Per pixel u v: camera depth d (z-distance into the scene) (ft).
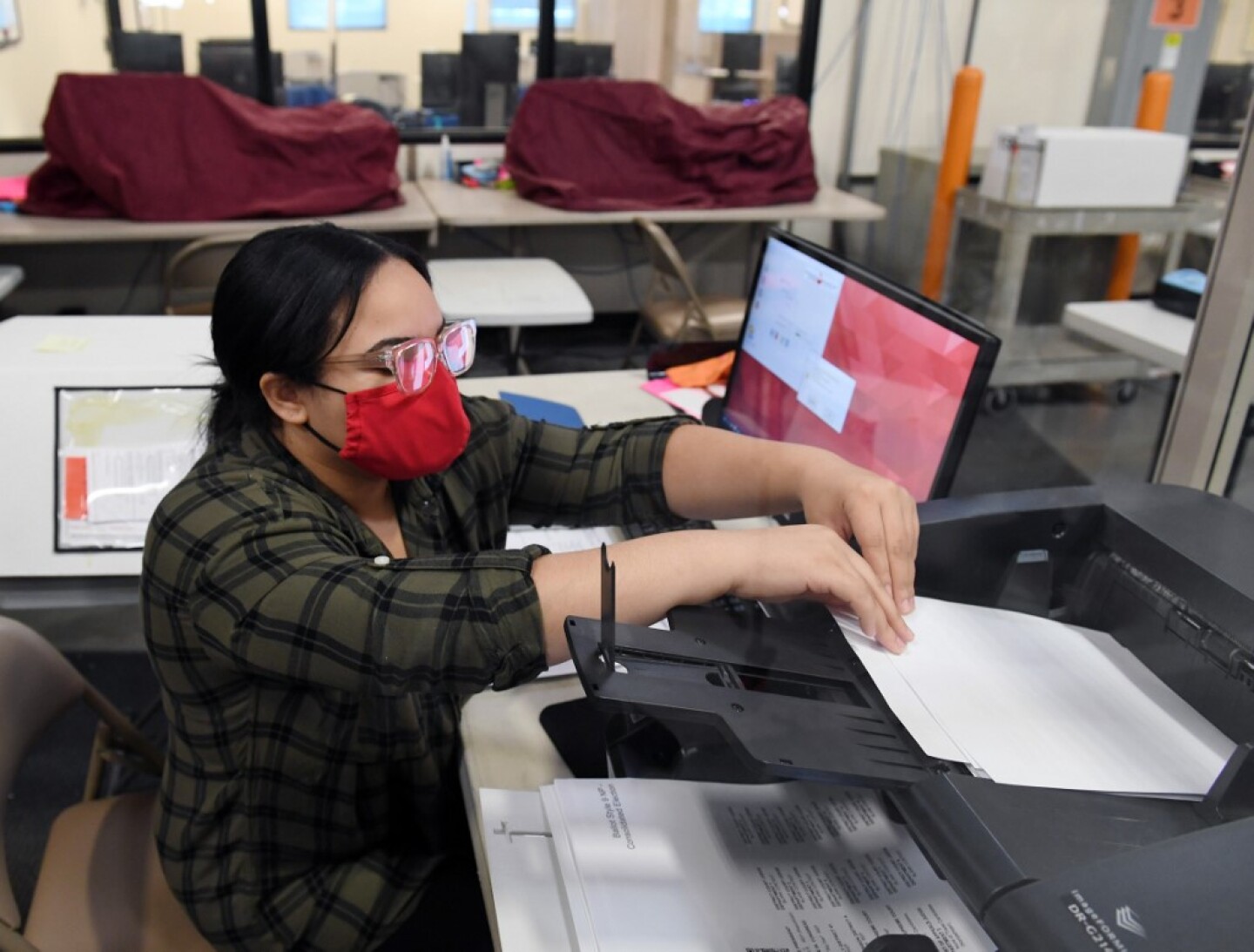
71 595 4.55
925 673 2.40
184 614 2.65
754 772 2.07
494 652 2.39
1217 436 3.86
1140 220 11.14
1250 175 3.58
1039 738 2.22
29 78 13.01
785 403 4.26
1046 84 13.99
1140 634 2.67
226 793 2.96
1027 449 9.95
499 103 13.94
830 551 2.61
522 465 3.68
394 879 3.11
